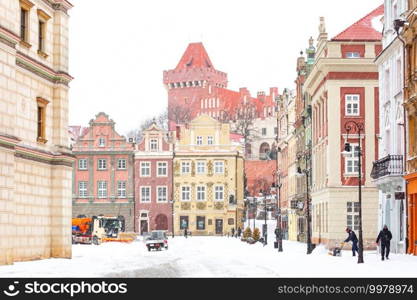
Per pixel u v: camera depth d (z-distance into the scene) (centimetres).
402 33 4497
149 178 11738
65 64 4722
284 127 10544
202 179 11844
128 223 11656
